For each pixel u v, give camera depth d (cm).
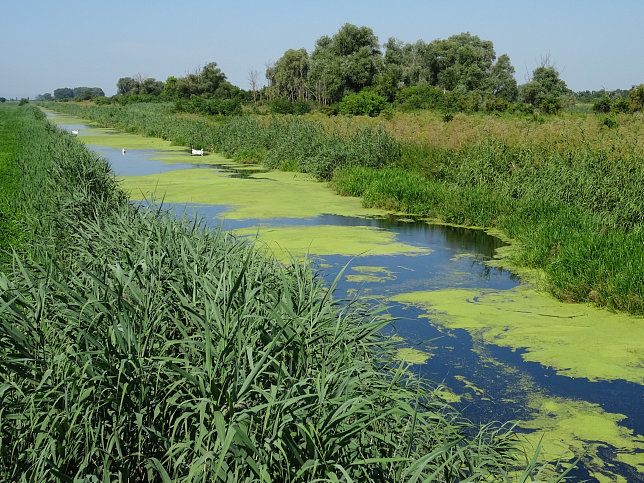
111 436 262
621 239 785
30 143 2117
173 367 248
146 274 382
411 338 567
